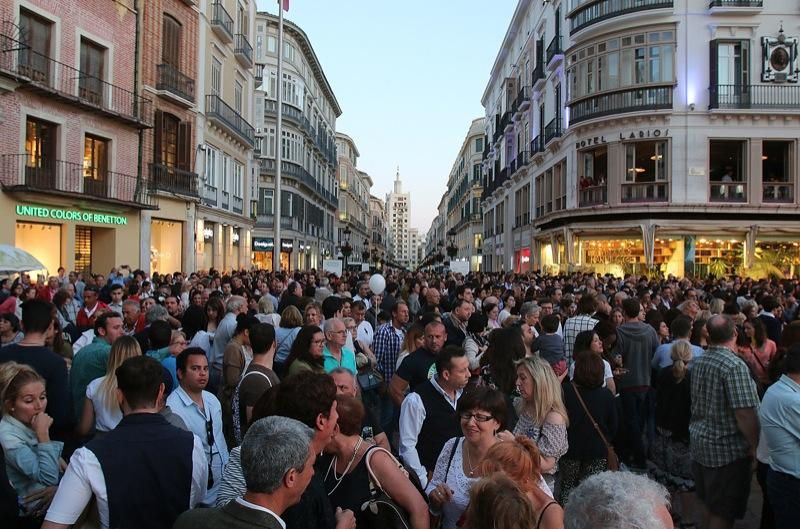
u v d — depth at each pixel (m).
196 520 2.64
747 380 5.09
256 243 49.81
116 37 22.77
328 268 29.23
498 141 57.53
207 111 29.94
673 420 6.72
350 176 101.12
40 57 19.41
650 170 28.98
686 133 27.80
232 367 6.70
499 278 26.23
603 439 5.30
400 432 4.97
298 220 56.00
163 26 25.88
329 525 3.18
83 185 21.16
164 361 6.16
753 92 27.56
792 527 4.43
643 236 28.03
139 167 24.17
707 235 28.17
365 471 3.48
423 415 4.95
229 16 32.75
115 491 3.26
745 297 13.92
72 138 20.62
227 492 3.37
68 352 7.23
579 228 30.59
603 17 29.08
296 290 13.31
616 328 7.89
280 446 2.63
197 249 28.92
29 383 4.16
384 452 3.55
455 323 9.09
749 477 5.23
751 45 27.67
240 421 5.24
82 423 4.94
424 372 6.20
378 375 8.09
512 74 52.12
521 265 45.47
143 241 24.23
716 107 27.36
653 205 27.94
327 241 75.56
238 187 36.38
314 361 5.83
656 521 2.15
